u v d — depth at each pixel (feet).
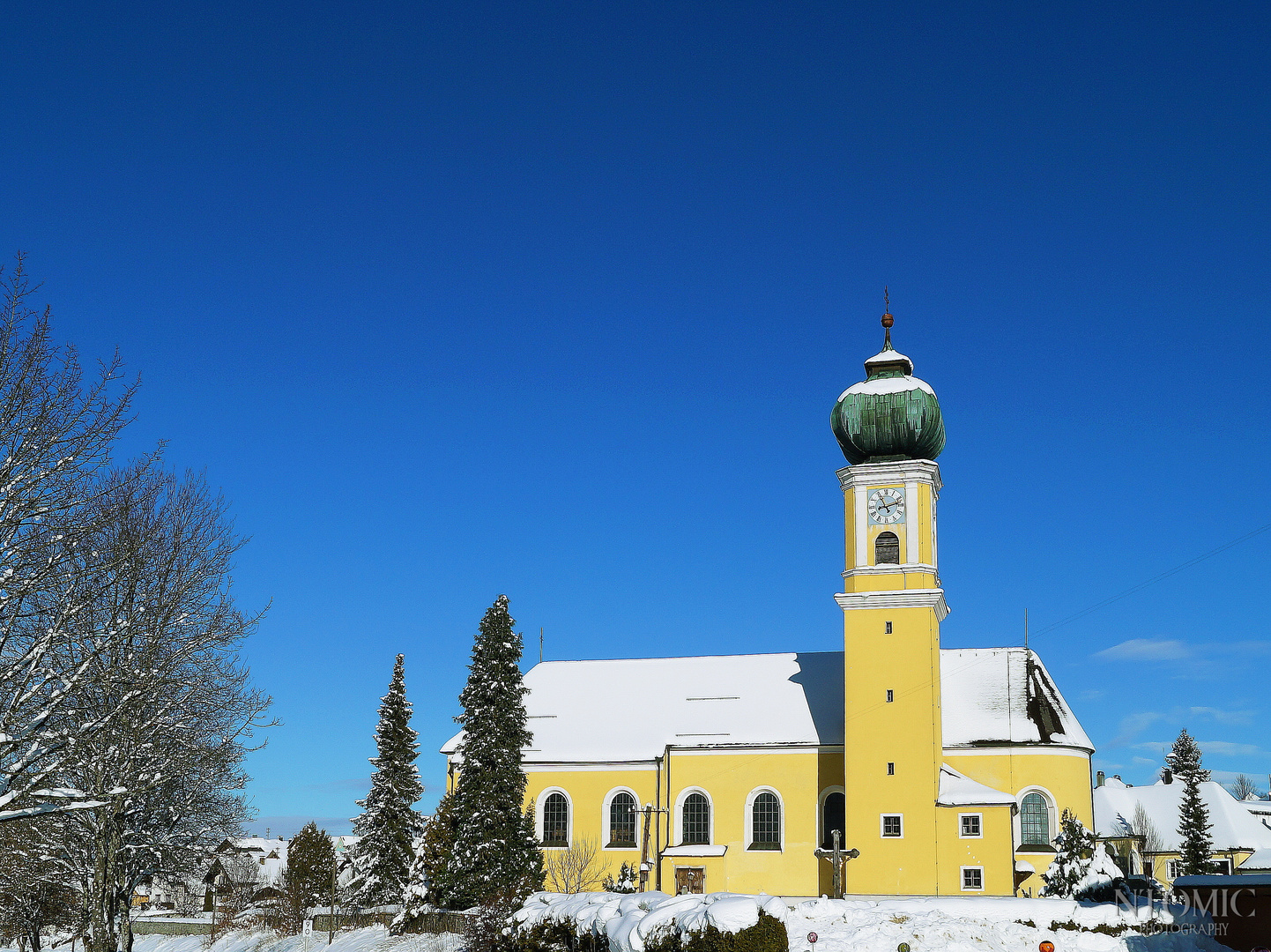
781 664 271.69
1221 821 315.78
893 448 242.17
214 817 142.00
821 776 245.65
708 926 106.42
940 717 234.58
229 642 131.75
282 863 432.66
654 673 278.05
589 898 134.92
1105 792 337.72
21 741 102.53
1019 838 236.84
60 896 154.10
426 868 239.50
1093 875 155.12
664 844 249.75
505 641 249.96
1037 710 247.09
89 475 112.88
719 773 250.98
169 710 127.24
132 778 123.34
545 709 274.36
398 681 278.46
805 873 240.73
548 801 259.19
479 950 146.00
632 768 256.52
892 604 233.14
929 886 219.41
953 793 225.15
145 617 122.93
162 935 258.98
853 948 127.03
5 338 102.73
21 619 115.34
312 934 242.17
